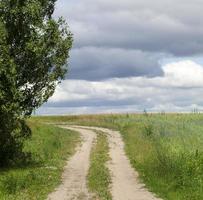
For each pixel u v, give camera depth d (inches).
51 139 2284.7
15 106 1430.9
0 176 1299.2
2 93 1421.0
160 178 1210.6
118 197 1061.8
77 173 1449.3
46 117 4377.5
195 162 1250.0
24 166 1555.1
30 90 1523.1
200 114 3570.4
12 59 1423.5
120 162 1672.0
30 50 1480.1
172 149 1622.8
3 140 1509.6
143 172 1376.7
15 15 1481.3
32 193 1107.9
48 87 1534.2
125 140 2377.0
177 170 1224.2
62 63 1536.7
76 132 2878.9
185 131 2230.6
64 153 1923.0
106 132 2874.0
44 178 1307.8
